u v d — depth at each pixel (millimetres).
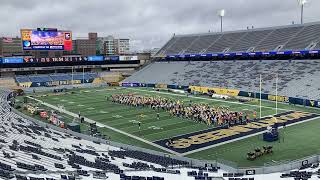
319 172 25250
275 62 90125
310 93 67312
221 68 98938
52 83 113125
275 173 27906
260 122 51188
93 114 61844
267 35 98875
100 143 41438
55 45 110125
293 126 48250
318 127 47188
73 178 21875
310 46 83000
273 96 71125
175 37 130125
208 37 116750
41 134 41812
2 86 105875
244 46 99375
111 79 124625
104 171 25500
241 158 35594
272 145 39625
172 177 25047
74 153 32469
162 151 39219
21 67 115875
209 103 69938
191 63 111062
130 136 46250
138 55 136875
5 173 20781
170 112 58719
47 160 27375
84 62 127438
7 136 35781
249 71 90000
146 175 25516
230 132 46062
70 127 48750
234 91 79812
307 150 37250
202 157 36625
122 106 68812
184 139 43719
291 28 96188
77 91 98188
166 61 121312
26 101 77000
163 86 99375
